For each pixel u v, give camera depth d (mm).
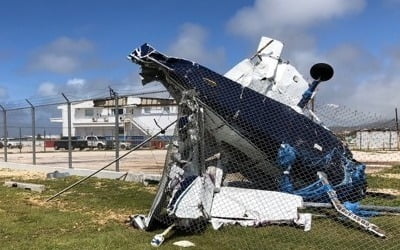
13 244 7074
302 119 9086
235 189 8469
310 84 9766
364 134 11102
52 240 7246
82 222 8617
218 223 7816
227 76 9805
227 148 9211
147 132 21531
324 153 9086
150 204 10422
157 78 9352
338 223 7930
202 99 8883
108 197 11508
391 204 9641
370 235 7293
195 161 8516
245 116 8984
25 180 15688
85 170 16906
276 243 6898
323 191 8695
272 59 9805
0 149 40156
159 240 6953
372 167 16719
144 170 18172
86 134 45250
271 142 9047
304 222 7723
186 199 7844
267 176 9211
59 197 11633
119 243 7004
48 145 39000
